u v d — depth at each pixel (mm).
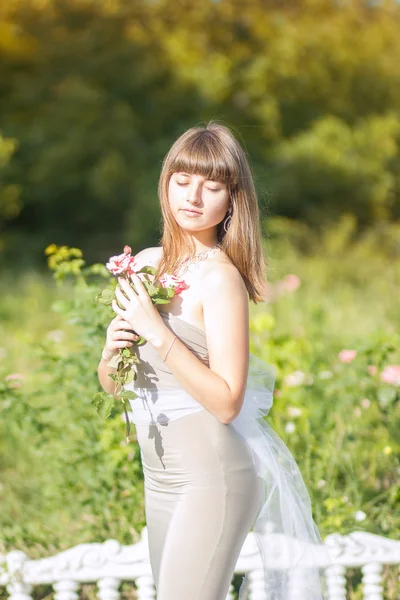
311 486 4789
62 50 19781
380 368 5465
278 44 19906
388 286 13570
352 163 19484
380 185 19703
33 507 5289
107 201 19484
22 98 19703
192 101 19672
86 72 19797
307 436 5258
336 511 4566
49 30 20172
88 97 19188
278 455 3379
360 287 14047
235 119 19656
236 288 3000
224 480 2996
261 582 3984
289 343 5914
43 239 19562
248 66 19906
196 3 20719
